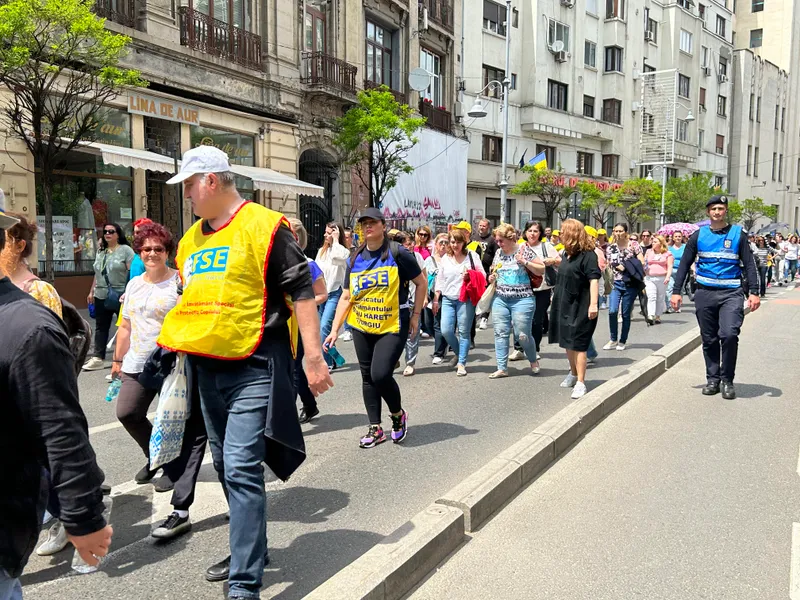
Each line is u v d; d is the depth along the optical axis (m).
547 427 5.44
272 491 4.46
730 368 7.17
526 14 33.06
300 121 19.78
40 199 13.34
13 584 1.78
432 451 5.31
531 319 8.20
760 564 3.53
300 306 2.97
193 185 2.97
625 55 39.97
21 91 10.23
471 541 3.80
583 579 3.38
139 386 4.26
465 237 8.23
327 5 20.97
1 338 1.70
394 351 5.25
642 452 5.37
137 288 4.34
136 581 3.27
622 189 35.03
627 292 10.39
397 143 21.61
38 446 1.74
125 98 14.16
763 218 56.72
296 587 3.18
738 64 53.34
